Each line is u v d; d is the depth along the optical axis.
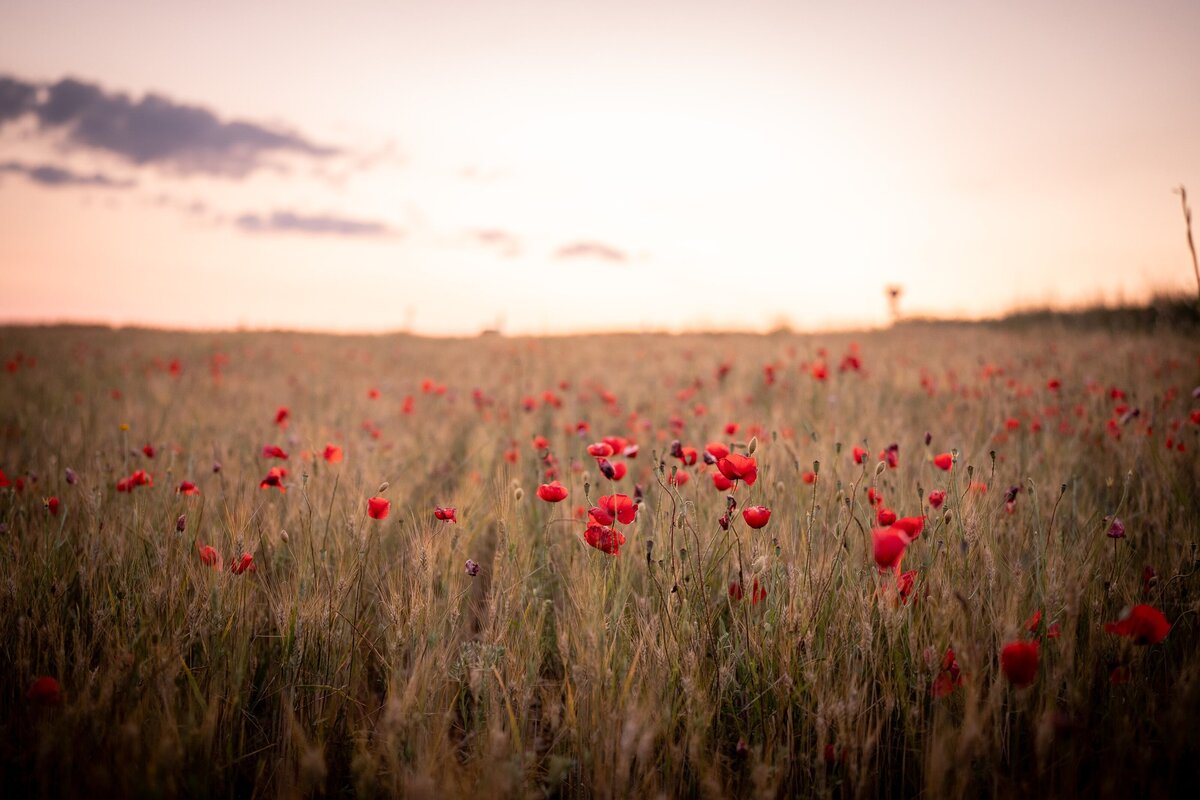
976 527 2.19
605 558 2.31
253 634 2.16
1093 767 1.73
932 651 1.80
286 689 1.96
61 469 3.42
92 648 2.00
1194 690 1.63
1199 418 3.48
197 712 1.83
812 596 2.08
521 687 1.97
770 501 2.77
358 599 2.25
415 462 4.27
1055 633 1.88
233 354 14.10
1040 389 6.16
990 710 1.66
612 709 1.84
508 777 1.58
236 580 2.18
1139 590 2.14
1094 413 4.90
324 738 1.88
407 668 2.01
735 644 2.04
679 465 3.51
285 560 2.60
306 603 2.09
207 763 1.65
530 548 2.75
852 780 1.65
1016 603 1.90
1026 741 1.82
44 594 2.23
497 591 2.25
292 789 1.70
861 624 1.94
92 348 14.07
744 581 2.16
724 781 1.78
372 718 1.99
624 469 2.40
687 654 1.97
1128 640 1.83
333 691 1.95
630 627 2.16
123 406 6.40
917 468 3.47
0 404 6.64
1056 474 3.36
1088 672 1.85
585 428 4.63
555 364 11.40
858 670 1.92
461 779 1.63
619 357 12.50
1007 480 3.25
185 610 2.07
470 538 2.79
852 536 2.48
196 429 4.94
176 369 8.78
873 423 4.64
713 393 7.29
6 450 4.23
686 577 2.22
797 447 3.69
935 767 1.53
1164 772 1.63
